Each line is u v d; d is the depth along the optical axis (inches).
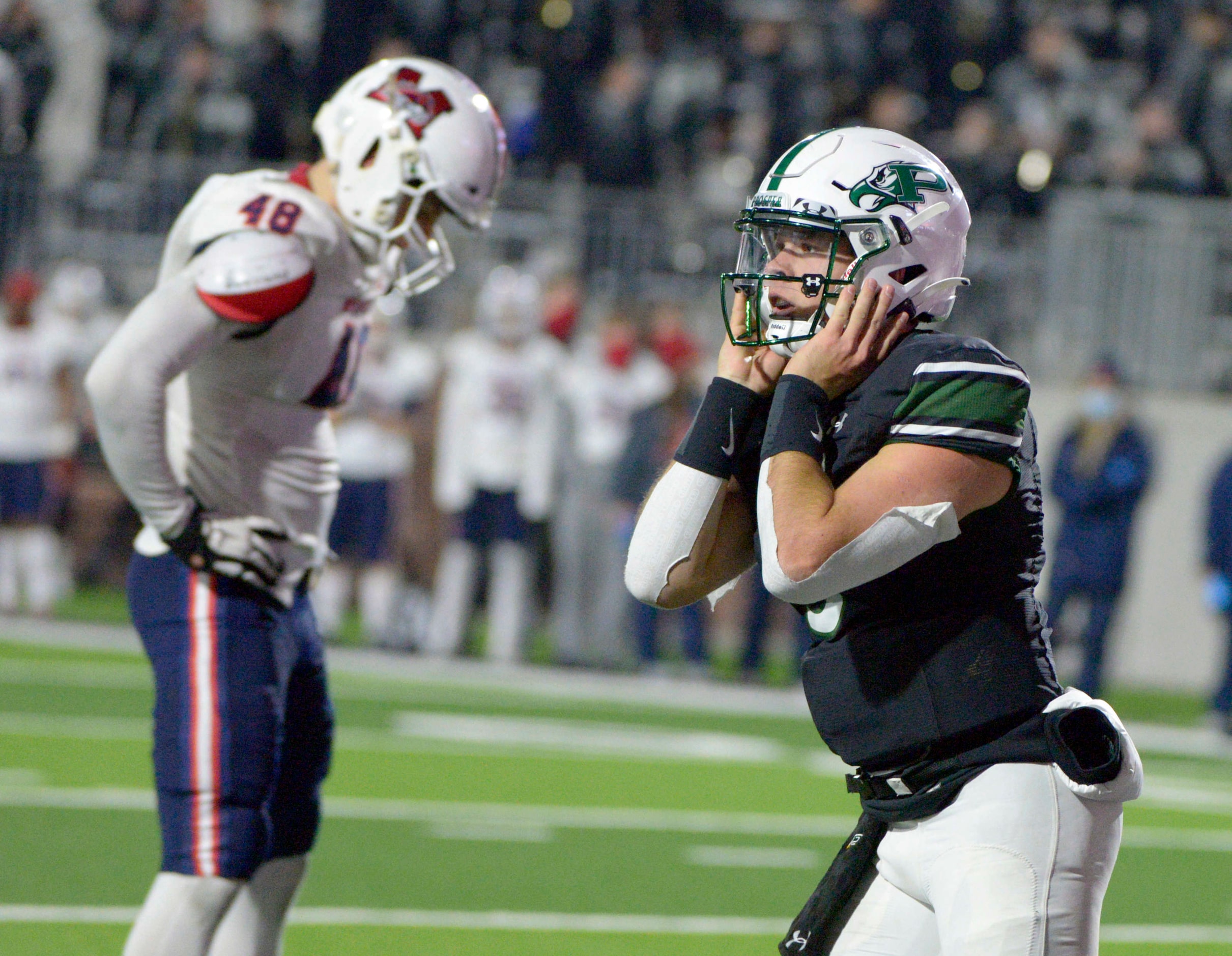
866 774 402.6
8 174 2050.9
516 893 782.5
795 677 1598.2
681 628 1802.4
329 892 764.0
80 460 1921.8
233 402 483.5
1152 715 1611.7
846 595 398.6
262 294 465.7
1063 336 1908.2
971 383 383.9
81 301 1683.1
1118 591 1534.2
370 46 2185.0
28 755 1040.8
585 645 1630.2
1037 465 406.3
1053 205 1964.8
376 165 499.5
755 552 434.0
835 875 414.0
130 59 2178.9
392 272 509.7
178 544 472.1
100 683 1323.8
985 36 2268.7
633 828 945.5
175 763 465.1
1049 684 396.5
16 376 1638.8
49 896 727.7
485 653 1686.8
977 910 378.6
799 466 386.6
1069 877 381.7
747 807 1019.3
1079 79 2224.4
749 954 700.0
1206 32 2148.1
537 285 1753.2
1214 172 2097.7
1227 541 1493.6
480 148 511.5
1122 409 1542.8
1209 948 749.9
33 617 1676.9
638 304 1894.7
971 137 2003.0
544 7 2222.0
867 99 2169.0
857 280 409.7
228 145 2121.1
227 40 2301.9
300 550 494.9
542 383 1549.0
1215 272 1904.5
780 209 408.5
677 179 2113.7
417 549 1620.3
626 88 2101.4
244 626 473.1
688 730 1296.8
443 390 1606.8
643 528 418.9
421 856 847.1
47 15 2367.1
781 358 421.4
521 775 1077.1
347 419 1589.6
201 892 459.5
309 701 501.4
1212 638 1877.5
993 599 394.0
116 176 2069.4
